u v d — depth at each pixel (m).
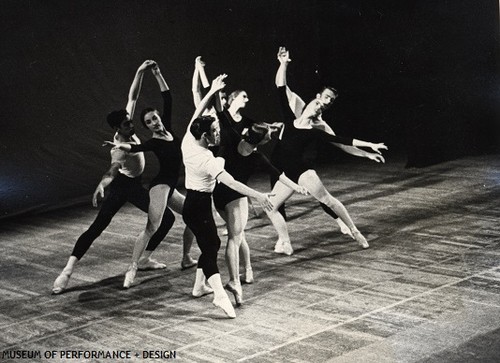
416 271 7.13
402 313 6.12
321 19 13.93
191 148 6.31
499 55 12.16
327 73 13.99
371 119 13.41
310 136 7.76
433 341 5.54
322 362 5.31
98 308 6.68
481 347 5.38
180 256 8.07
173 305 6.64
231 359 5.47
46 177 11.19
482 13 12.12
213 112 7.62
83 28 11.74
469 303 6.25
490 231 8.26
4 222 10.08
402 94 12.96
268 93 13.71
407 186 10.60
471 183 10.47
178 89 12.67
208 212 6.38
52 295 7.10
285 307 6.43
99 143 11.79
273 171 6.67
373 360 5.28
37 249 8.73
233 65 13.30
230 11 13.21
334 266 7.44
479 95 12.30
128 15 12.15
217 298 6.22
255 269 7.48
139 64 12.27
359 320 6.04
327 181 11.28
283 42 13.80
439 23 12.52
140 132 12.28
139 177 7.34
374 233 8.48
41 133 11.36
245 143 6.72
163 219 7.52
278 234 7.96
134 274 7.20
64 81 11.59
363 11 13.42
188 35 12.77
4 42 11.08
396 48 13.00
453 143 12.25
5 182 10.92
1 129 11.06
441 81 12.49
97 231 7.27
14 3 11.14
